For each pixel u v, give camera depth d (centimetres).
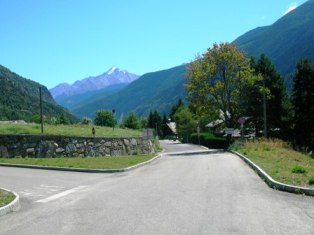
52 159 2939
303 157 3391
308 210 1031
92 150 3512
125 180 1820
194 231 827
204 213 1000
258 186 1473
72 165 2495
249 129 6625
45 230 880
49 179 1928
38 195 1422
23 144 3142
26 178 1970
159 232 826
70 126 4581
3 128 3394
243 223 891
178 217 961
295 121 6384
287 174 1661
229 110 5697
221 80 5656
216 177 1789
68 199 1311
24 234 852
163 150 5984
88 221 953
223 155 3594
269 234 799
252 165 2217
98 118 9412
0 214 1070
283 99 6550
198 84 5641
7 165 2642
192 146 7506
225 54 5512
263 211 1020
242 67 5647
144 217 972
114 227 880
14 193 1345
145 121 15538
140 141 4456
